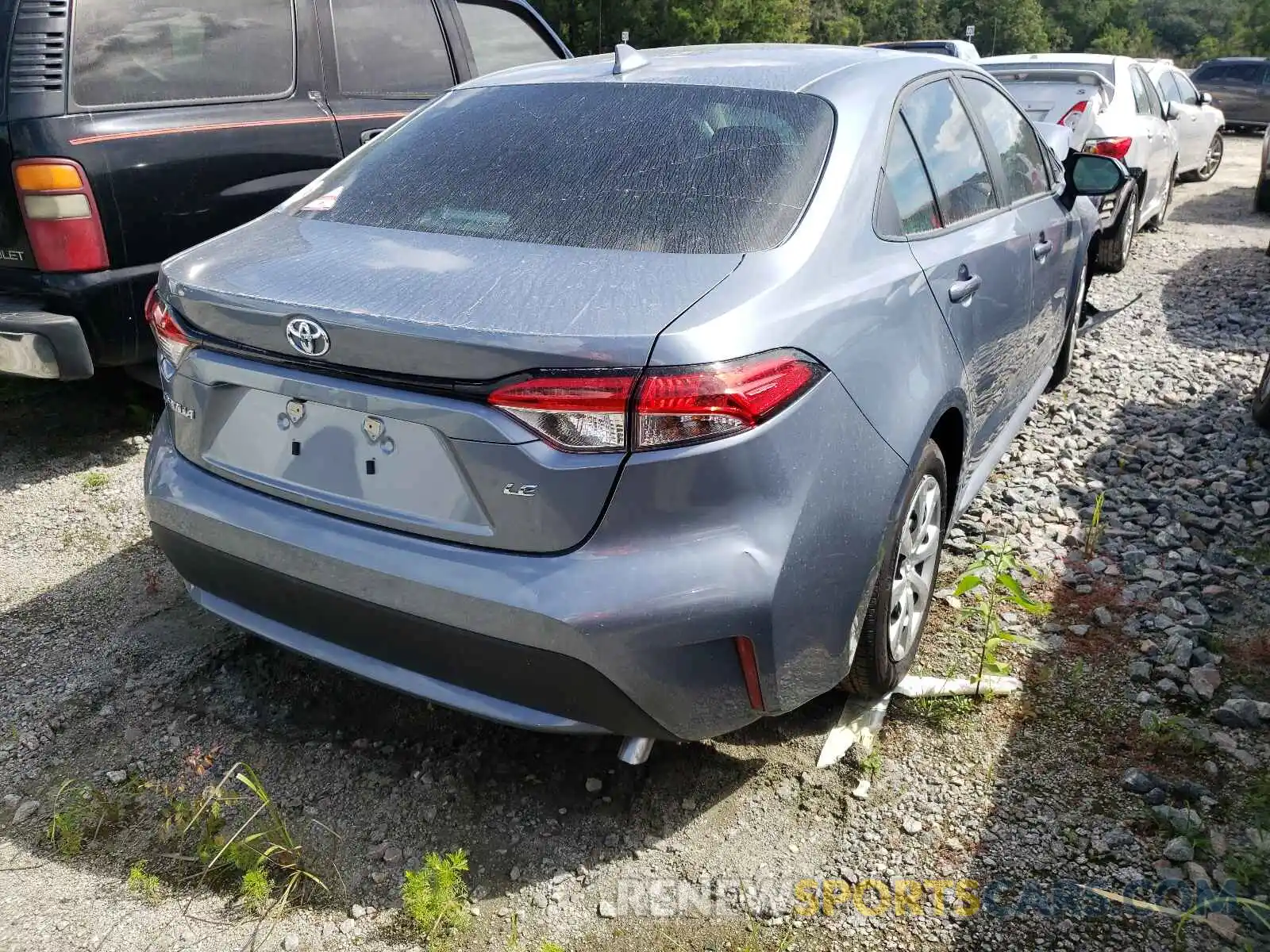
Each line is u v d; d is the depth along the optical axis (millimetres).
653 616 1943
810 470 2084
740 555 1992
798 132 2533
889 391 2342
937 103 3109
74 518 3832
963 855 2271
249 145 4465
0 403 4859
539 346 1861
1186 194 12938
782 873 2244
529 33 6289
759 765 2551
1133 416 4910
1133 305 7016
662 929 2115
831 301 2211
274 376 2170
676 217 2301
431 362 1942
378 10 5207
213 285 2260
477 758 2590
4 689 2820
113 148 3979
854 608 2275
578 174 2492
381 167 2768
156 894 2189
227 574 2377
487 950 2074
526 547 1970
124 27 4082
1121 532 3730
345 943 2090
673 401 1872
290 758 2586
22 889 2193
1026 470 4273
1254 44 86125
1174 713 2717
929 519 2768
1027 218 3588
